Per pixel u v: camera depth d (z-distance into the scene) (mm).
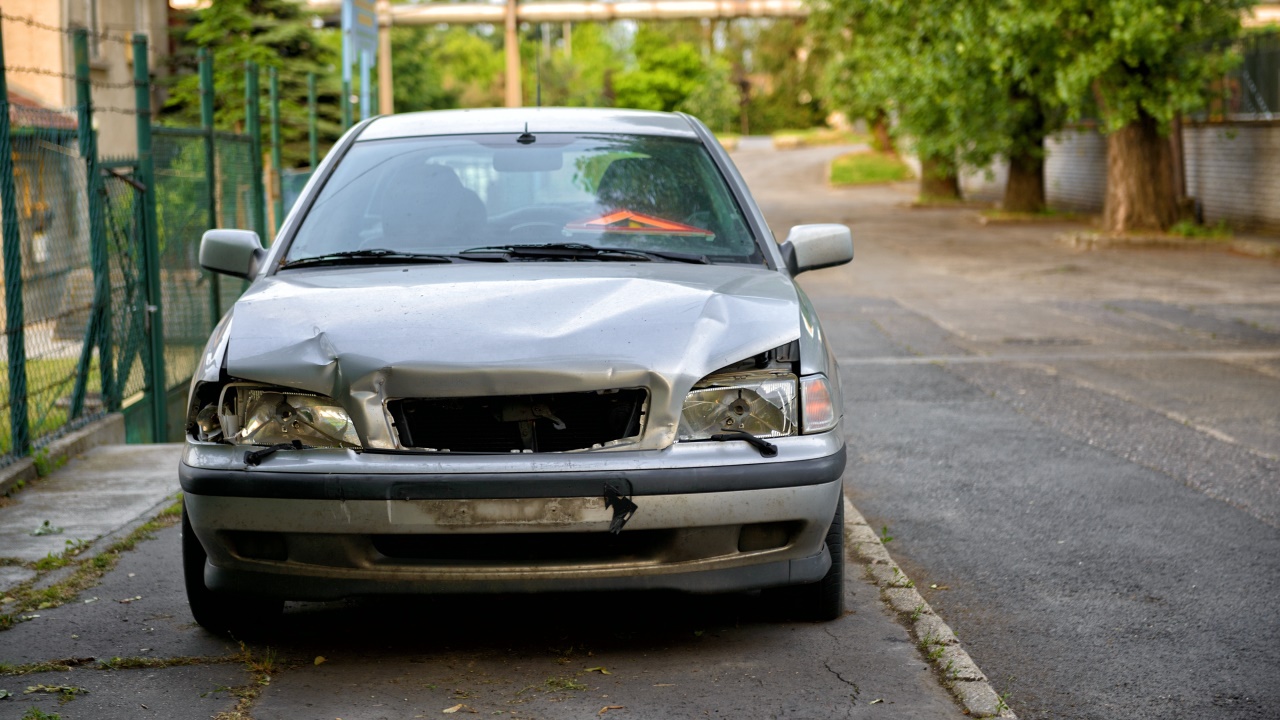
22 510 6043
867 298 16125
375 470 3693
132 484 6590
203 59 9938
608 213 4793
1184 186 26359
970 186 45969
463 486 3664
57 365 7344
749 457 3797
